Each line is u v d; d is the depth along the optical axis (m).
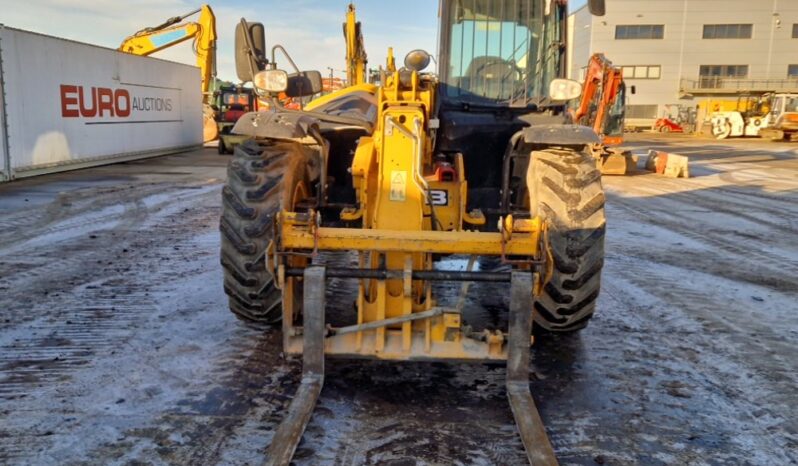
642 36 46.97
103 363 3.68
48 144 13.14
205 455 2.76
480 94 4.85
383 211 3.38
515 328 3.14
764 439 3.02
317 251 3.16
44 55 12.79
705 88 46.59
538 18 4.75
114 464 2.68
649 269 6.23
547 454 2.68
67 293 5.02
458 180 3.74
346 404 3.24
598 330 4.42
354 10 8.72
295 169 3.86
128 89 16.72
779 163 19.84
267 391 3.35
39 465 2.66
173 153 20.16
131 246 6.77
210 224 8.08
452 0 4.76
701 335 4.38
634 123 47.53
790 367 3.86
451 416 3.14
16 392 3.31
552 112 4.82
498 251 3.13
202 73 25.66
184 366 3.64
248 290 3.67
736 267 6.41
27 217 8.37
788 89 46.00
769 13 45.56
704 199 11.55
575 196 3.53
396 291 3.30
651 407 3.31
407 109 3.49
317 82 4.47
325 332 3.27
